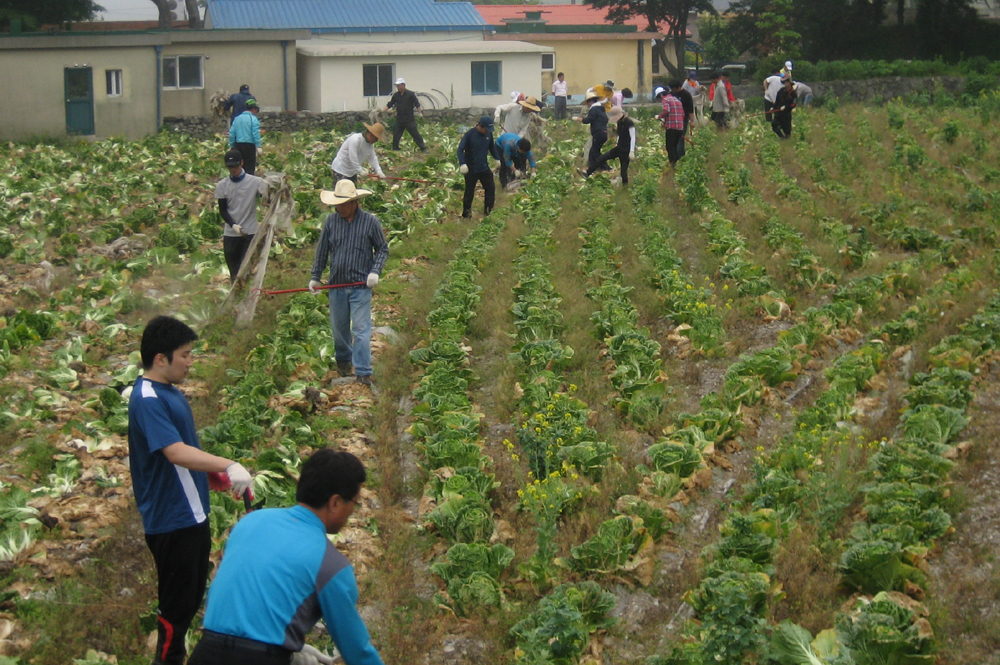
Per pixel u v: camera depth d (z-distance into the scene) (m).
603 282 12.38
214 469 4.76
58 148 26.72
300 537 3.89
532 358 9.51
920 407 7.95
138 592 6.00
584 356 9.87
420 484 7.47
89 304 11.70
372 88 33.78
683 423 8.16
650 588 6.13
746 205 16.47
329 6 39.38
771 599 5.69
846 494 6.71
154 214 16.09
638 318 11.17
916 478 6.93
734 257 13.06
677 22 50.97
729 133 26.73
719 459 7.70
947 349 9.49
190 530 4.95
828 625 5.59
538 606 5.60
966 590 5.88
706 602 5.58
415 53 33.75
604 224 15.26
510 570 6.22
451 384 8.79
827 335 10.33
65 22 45.09
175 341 4.89
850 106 33.12
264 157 22.62
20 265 13.68
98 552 6.43
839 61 46.38
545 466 7.26
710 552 6.18
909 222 15.44
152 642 5.54
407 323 11.21
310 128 31.17
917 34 50.97
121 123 29.30
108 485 7.21
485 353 10.51
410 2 40.53
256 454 7.73
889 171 19.73
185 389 9.10
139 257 13.55
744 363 9.05
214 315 11.09
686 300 11.03
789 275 12.73
